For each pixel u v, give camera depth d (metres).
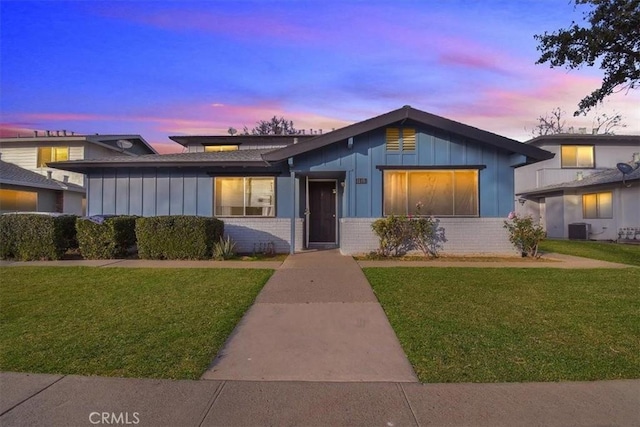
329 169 11.54
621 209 18.47
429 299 6.16
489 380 3.56
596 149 23.06
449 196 11.52
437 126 11.04
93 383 3.49
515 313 5.44
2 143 22.75
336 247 13.34
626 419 2.95
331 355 4.14
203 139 19.98
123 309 5.63
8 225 10.58
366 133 11.52
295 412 3.06
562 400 3.22
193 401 3.22
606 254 12.52
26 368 3.77
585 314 5.39
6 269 8.83
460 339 4.49
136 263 9.78
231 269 8.79
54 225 10.56
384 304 5.91
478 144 11.47
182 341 4.44
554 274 8.20
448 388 3.43
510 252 11.37
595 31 8.95
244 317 5.38
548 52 9.73
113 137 24.47
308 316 5.41
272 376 3.67
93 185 13.12
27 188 20.06
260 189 12.91
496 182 11.43
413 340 4.46
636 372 3.69
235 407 3.13
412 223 11.09
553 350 4.18
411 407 3.13
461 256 11.22
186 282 7.41
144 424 2.90
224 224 12.66
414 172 11.57
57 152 22.98
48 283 7.36
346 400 3.24
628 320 5.14
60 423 2.90
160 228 10.57
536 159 11.07
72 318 5.23
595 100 10.06
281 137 19.86
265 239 12.68
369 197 11.52
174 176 13.01
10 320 5.16
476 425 2.89
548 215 23.00
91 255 10.73
